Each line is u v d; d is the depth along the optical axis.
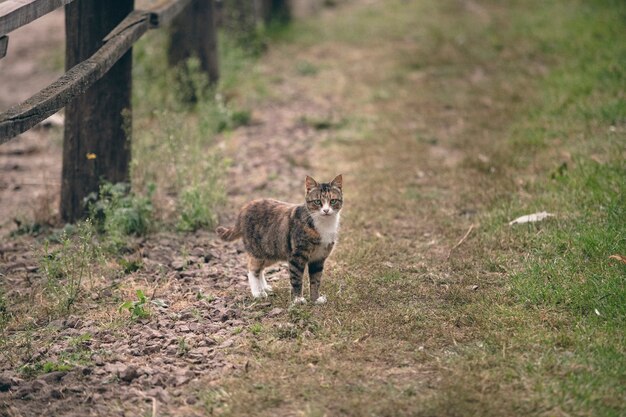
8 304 7.80
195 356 6.66
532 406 5.73
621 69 14.33
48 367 6.49
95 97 9.70
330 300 7.64
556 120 12.75
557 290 7.43
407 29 19.88
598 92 13.61
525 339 6.66
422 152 12.34
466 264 8.37
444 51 17.62
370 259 8.64
